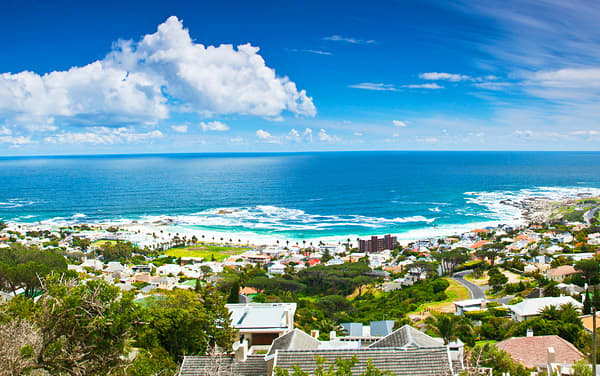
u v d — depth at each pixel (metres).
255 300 122.44
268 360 37.53
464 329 76.44
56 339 25.77
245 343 40.47
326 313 107.62
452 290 134.25
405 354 34.59
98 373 26.33
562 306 79.31
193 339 54.84
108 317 26.89
